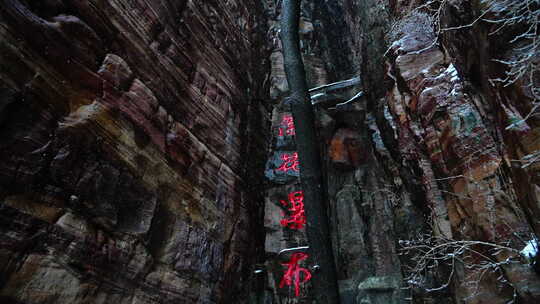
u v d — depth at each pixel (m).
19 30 3.14
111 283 3.53
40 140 3.13
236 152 6.84
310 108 4.20
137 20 4.79
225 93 6.96
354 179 8.23
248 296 6.14
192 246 4.91
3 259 2.66
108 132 3.86
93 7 4.06
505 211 4.25
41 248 2.96
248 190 6.99
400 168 6.86
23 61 3.12
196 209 5.23
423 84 6.05
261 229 7.13
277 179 7.77
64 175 3.29
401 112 6.65
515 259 3.93
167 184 4.71
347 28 11.30
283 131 8.48
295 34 4.63
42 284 2.88
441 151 5.41
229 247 5.85
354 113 8.80
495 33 3.88
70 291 3.08
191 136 5.52
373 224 7.48
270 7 10.68
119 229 3.83
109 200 3.74
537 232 3.59
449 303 5.37
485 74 4.29
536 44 3.27
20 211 2.86
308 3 11.35
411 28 6.85
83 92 3.70
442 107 5.48
